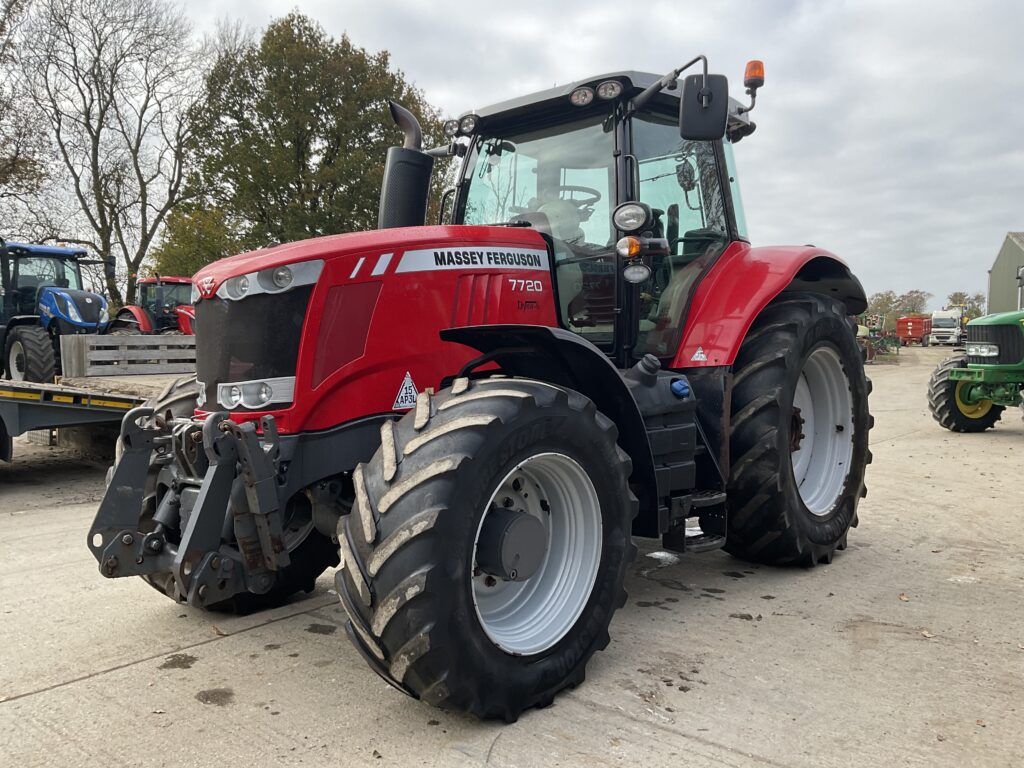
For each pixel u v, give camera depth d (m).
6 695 2.46
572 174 3.44
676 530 3.17
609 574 2.56
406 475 2.15
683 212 3.64
